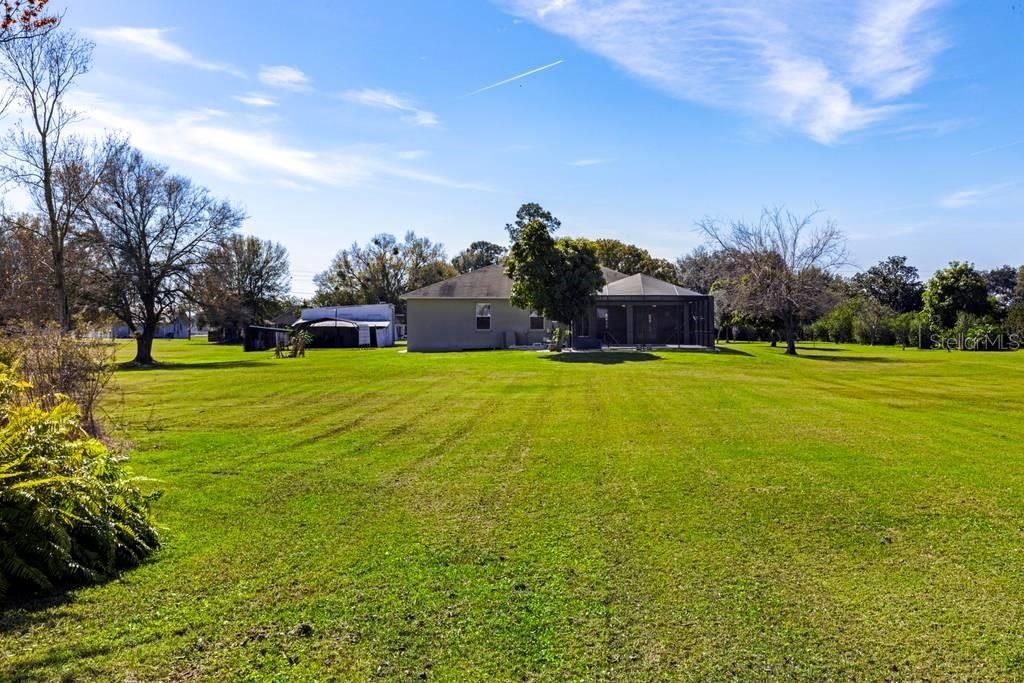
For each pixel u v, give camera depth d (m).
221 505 5.80
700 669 3.09
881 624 3.55
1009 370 21.08
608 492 6.22
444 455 7.97
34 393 7.64
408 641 3.36
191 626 3.51
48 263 23.78
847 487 6.35
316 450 8.29
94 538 4.33
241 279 63.78
